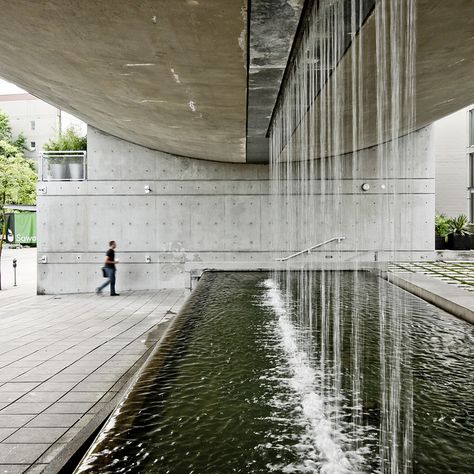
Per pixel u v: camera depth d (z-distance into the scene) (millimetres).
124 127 9219
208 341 4133
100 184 11289
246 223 11219
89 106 7809
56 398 4180
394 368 3350
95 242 11336
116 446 2170
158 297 10328
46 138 37562
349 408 2633
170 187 11273
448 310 5316
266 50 4262
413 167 10773
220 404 2684
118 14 3807
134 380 3109
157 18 3828
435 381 3064
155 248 11312
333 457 2080
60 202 11328
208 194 11266
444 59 4746
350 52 4324
